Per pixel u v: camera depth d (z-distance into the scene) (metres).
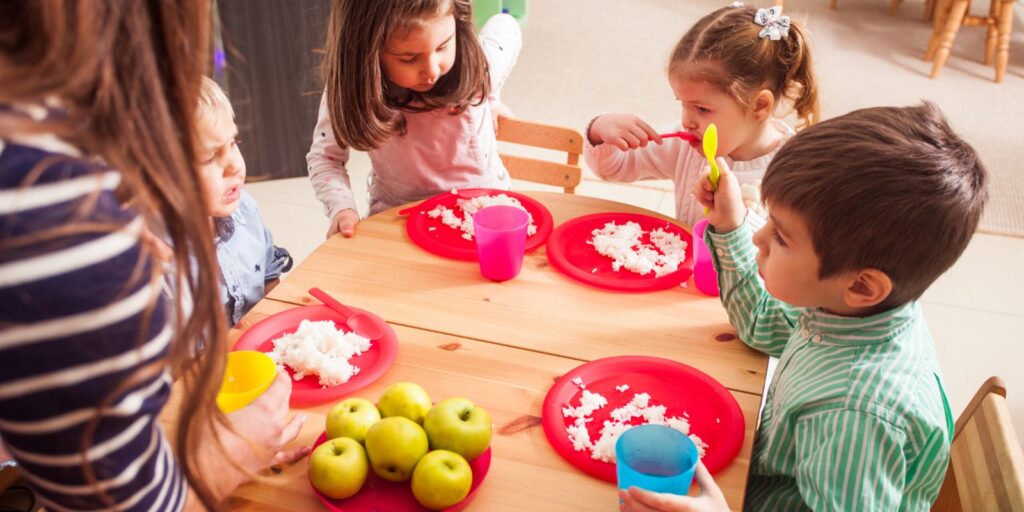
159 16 0.54
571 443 1.01
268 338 1.21
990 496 1.00
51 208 0.51
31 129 0.49
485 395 1.10
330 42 1.56
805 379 1.01
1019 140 3.31
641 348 1.19
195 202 0.58
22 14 0.49
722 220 1.19
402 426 0.93
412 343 1.20
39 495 0.64
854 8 4.61
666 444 0.89
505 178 1.93
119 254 0.55
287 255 1.84
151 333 0.58
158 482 0.65
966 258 2.69
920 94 3.66
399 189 1.85
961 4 3.63
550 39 4.23
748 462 0.99
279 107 2.90
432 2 1.43
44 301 0.52
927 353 1.01
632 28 4.38
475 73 1.68
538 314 1.27
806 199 0.93
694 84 1.50
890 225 0.89
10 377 0.54
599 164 1.81
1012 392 2.19
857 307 0.98
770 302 1.17
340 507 0.92
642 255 1.40
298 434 1.03
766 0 4.66
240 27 2.71
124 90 0.53
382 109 1.58
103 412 0.57
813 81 1.58
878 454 0.91
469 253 1.41
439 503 0.90
